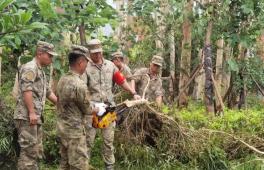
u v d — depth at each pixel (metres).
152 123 5.29
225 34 6.57
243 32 6.53
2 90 6.52
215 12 6.53
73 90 4.08
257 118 5.96
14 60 5.37
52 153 5.22
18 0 4.80
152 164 5.16
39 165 5.14
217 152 5.14
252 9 6.23
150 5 7.69
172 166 5.12
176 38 8.37
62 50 5.23
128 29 8.01
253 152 5.29
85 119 4.76
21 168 4.53
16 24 3.80
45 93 4.61
